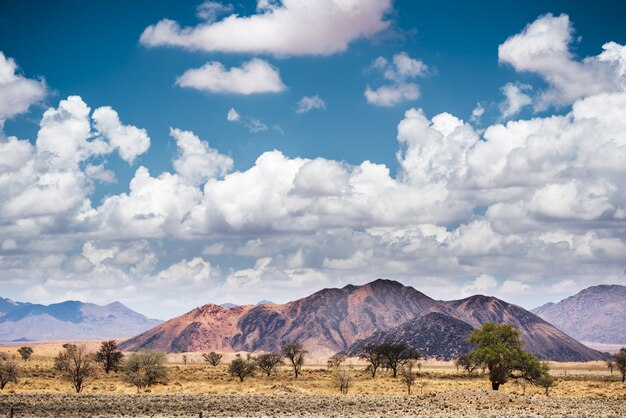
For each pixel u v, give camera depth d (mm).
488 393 104188
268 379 174875
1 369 124250
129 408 92500
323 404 99562
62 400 101188
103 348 180500
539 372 115938
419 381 171125
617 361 175500
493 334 118438
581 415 78562
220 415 84500
